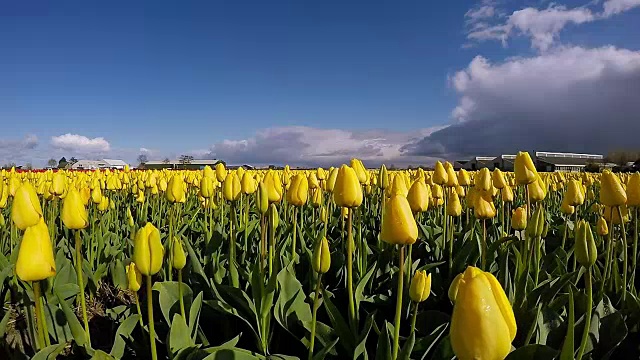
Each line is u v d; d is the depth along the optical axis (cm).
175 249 61
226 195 82
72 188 62
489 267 85
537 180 90
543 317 63
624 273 71
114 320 81
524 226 80
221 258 98
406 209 48
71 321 61
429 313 68
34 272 48
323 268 54
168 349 60
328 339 62
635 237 81
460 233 117
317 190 115
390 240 49
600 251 113
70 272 90
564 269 88
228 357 53
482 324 27
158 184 175
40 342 55
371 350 65
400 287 50
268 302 63
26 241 48
